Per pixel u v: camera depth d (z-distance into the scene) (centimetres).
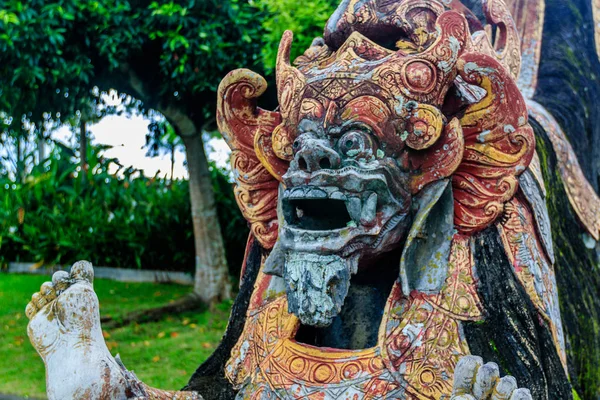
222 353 156
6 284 808
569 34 239
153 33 556
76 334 129
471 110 136
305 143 128
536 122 200
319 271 124
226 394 149
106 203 918
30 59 518
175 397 142
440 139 133
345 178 126
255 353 144
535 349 136
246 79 150
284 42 146
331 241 125
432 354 130
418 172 134
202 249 702
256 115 151
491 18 185
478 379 112
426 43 140
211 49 561
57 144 1002
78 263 135
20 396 462
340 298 125
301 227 130
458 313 133
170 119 658
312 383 133
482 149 136
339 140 130
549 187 191
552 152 197
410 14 144
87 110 710
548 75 224
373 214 127
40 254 877
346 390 130
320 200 130
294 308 125
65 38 543
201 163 697
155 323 643
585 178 212
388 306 135
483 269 136
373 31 146
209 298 692
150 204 871
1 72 534
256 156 150
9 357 552
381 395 129
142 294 761
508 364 132
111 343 573
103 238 870
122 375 129
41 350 130
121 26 552
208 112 664
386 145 131
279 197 143
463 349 131
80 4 536
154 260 849
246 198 152
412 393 128
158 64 595
